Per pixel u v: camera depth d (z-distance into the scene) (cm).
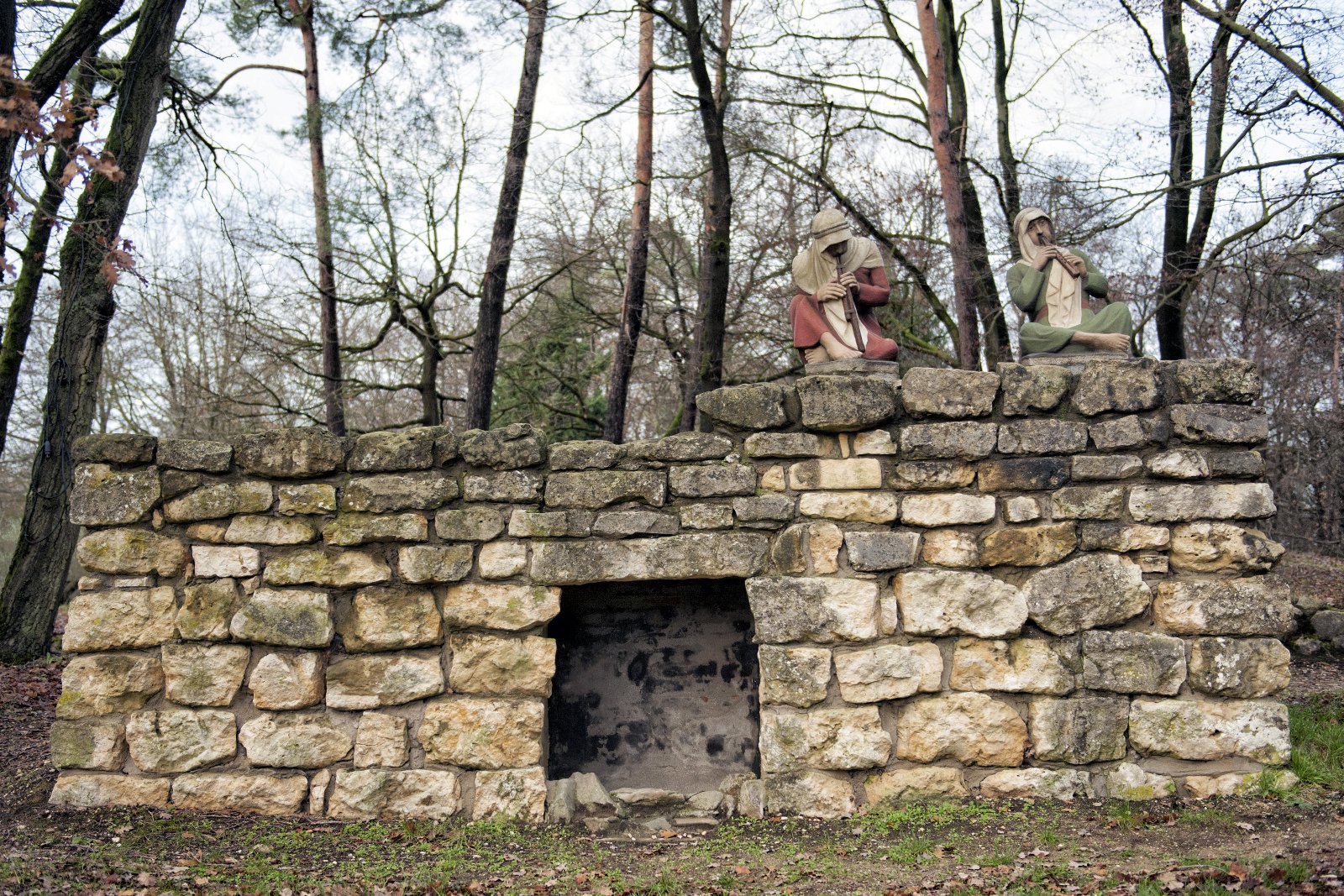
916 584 662
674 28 1469
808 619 661
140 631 677
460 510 679
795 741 654
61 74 1000
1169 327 1569
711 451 678
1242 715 652
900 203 1686
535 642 672
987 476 669
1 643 1087
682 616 745
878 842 604
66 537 1117
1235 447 668
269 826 644
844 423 670
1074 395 677
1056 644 660
